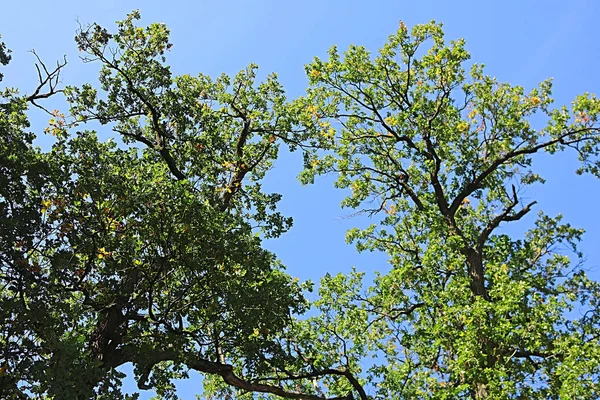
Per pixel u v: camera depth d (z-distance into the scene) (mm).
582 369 13367
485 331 14633
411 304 19469
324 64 20797
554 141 19469
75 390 10562
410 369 17844
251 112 19000
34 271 12102
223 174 17719
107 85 16688
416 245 20625
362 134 20969
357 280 20078
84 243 13172
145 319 13844
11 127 12875
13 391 10578
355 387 15641
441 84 20312
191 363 13734
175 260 13672
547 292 18422
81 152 14055
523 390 14734
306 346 16516
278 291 14180
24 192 12523
